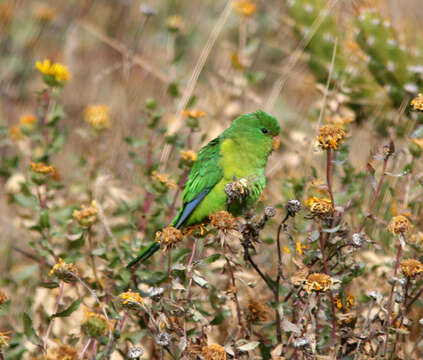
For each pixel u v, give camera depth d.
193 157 9.67
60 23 16.62
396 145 10.87
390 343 7.57
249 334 7.56
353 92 12.13
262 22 15.89
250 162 9.30
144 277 8.34
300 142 11.59
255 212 8.07
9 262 10.53
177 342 7.21
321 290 6.59
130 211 9.55
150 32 17.08
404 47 11.99
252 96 12.95
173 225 9.52
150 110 10.59
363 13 12.20
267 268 9.52
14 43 16.08
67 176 12.06
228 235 6.85
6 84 15.30
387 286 8.47
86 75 15.22
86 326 6.52
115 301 7.30
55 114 10.38
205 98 14.07
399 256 7.20
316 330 7.47
